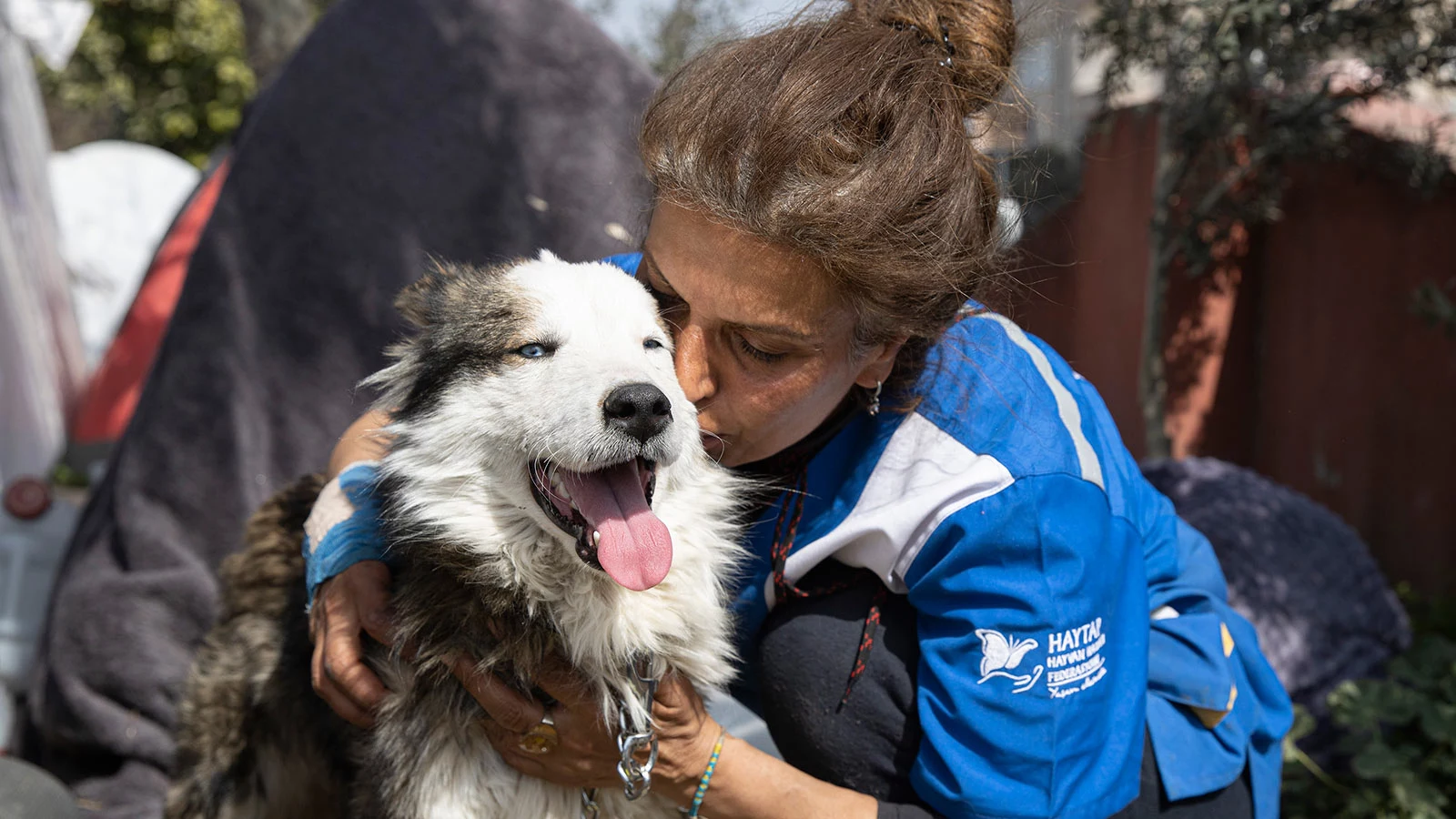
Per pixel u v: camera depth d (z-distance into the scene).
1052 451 2.21
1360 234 6.26
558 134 4.45
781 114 1.95
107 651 3.69
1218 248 6.64
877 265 1.95
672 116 2.11
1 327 6.27
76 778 3.71
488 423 2.31
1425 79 5.18
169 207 10.65
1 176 6.49
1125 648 2.31
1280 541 3.99
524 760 2.23
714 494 2.45
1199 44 5.19
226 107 17.30
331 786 2.91
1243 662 2.71
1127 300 7.59
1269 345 6.91
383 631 2.35
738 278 1.99
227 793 2.97
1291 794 3.64
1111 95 5.69
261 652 2.93
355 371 4.27
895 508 2.21
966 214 2.06
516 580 2.28
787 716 2.52
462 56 4.49
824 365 2.10
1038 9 2.58
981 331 2.42
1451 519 5.80
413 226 4.36
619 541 2.13
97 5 16.28
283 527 3.06
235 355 4.15
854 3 2.34
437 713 2.26
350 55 4.50
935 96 2.09
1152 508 2.65
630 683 2.23
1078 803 2.20
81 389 7.77
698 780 2.29
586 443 2.14
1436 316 5.38
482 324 2.42
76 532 4.18
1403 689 3.55
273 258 4.27
